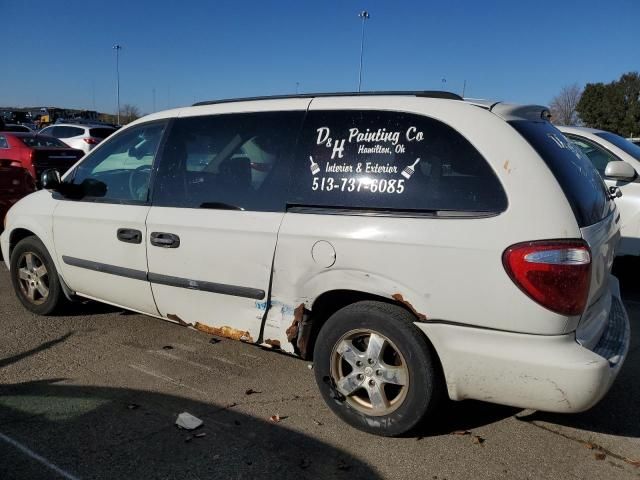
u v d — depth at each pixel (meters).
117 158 4.43
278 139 3.56
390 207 3.08
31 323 4.98
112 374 4.01
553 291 2.69
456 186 2.94
